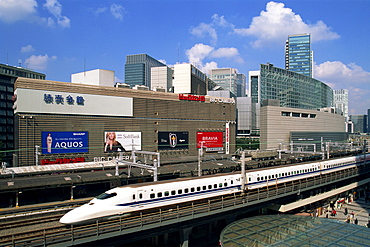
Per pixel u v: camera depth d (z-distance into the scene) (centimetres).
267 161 6241
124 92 7100
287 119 12525
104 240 2873
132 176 4550
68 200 4206
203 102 8756
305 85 18488
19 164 5597
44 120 5909
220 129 9138
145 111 7469
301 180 5612
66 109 6203
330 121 15550
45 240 2448
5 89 9669
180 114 8200
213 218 3697
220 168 5522
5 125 9619
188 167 5409
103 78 8088
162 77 14475
